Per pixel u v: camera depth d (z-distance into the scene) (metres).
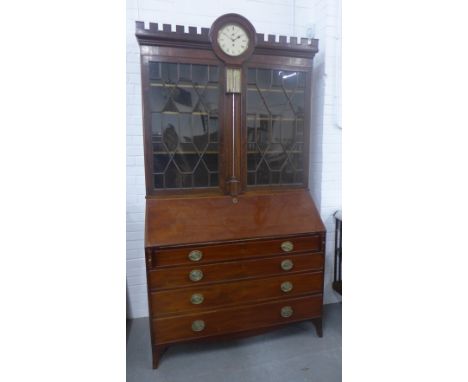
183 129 1.49
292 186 1.68
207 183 1.54
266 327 1.57
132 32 1.70
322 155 1.91
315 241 1.59
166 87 1.43
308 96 1.63
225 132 1.51
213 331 1.49
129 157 1.79
